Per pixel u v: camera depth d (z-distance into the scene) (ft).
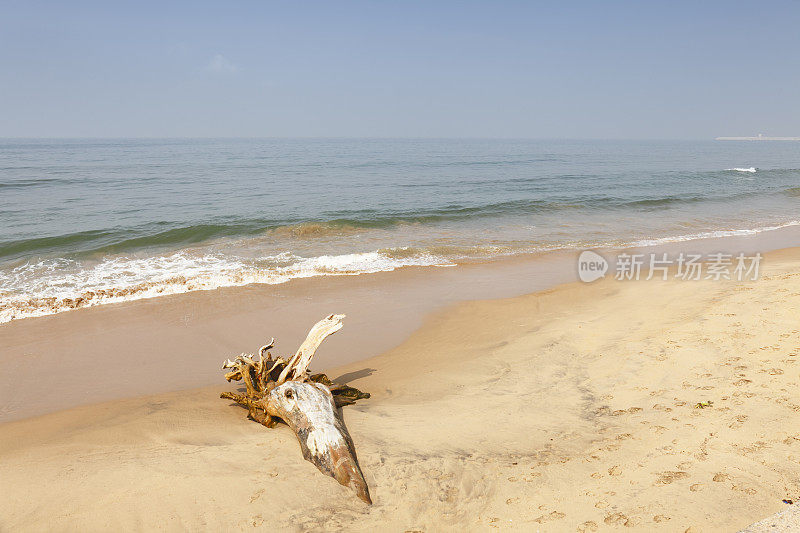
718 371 19.49
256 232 60.39
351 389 20.85
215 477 14.87
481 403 19.57
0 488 14.90
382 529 12.76
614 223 68.80
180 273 42.57
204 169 165.07
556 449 15.71
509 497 13.50
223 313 33.86
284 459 15.83
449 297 37.27
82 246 52.01
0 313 33.06
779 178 134.10
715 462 13.71
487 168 178.19
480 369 23.61
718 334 23.22
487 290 38.88
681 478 13.23
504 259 48.85
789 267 39.81
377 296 37.55
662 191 103.55
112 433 18.37
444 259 48.85
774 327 22.98
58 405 21.77
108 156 256.93
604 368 21.80
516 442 16.34
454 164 200.44
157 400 21.94
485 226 66.64
